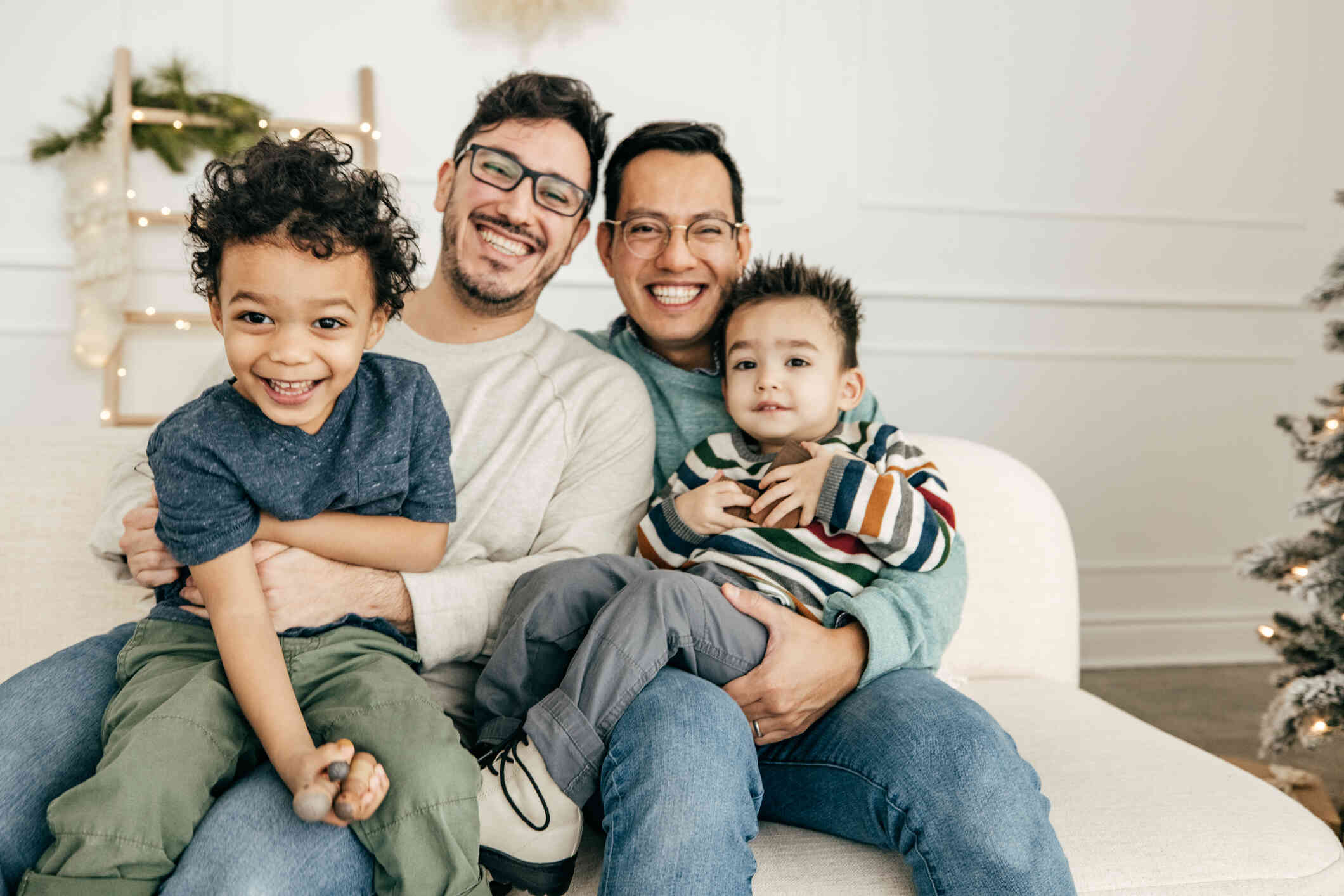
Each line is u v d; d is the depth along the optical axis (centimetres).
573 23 302
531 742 97
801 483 123
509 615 112
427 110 301
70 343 294
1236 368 329
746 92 307
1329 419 217
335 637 101
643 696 98
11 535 138
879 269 314
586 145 141
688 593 105
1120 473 326
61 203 290
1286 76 325
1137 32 317
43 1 283
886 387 315
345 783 80
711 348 157
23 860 86
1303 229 331
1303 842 106
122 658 101
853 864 102
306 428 101
